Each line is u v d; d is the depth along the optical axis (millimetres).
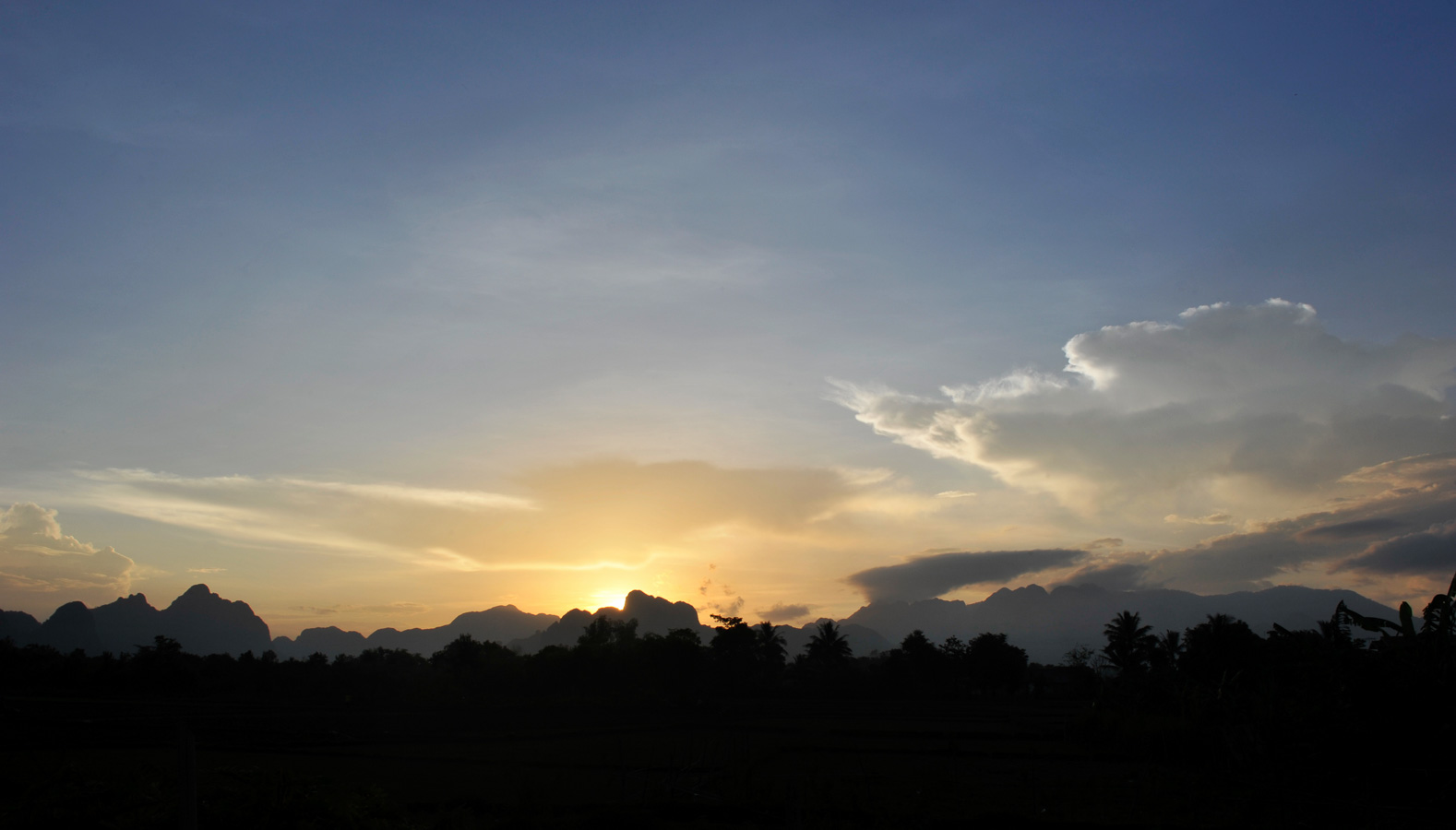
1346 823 23281
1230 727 32750
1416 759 26016
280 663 104250
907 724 61656
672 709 77125
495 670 97500
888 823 22969
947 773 34094
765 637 117062
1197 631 63094
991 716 70938
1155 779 31328
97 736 42375
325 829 12781
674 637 99438
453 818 20797
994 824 23438
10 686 76875
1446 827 22391
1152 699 51531
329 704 77188
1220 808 25609
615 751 42125
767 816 23969
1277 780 27406
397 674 119000
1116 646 94438
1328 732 27734
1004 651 105250
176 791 13164
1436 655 26906
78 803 13148
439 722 60031
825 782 28156
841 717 68062
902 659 110000
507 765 36156
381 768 35031
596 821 21328
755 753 40656
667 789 27953
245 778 13328
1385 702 27016
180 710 62812
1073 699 92938
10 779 25000
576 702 80312
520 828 20766
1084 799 27406
